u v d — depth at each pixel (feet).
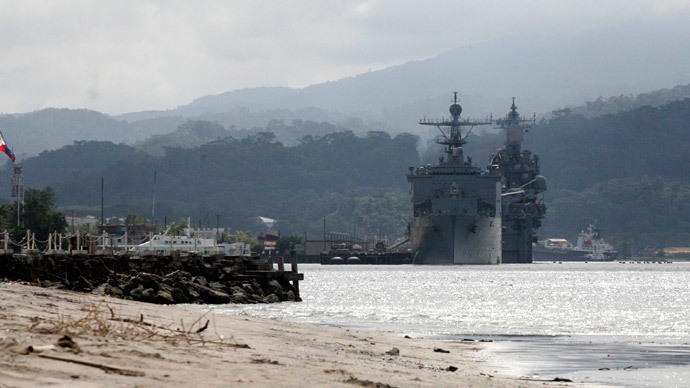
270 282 454.40
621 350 214.90
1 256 300.81
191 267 439.63
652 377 155.84
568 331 289.74
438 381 116.67
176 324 162.30
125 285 352.08
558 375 156.66
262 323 205.46
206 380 84.43
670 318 366.63
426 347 197.57
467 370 152.35
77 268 343.67
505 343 230.89
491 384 120.78
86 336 103.91
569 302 526.57
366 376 110.01
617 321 345.72
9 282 230.07
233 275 446.19
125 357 91.81
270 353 123.95
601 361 186.50
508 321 340.39
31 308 151.33
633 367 174.19
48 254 335.67
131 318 158.40
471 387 111.86
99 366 83.41
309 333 192.85
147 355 95.25
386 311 404.98
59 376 75.92
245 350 117.70
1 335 98.63
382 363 138.72
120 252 475.72
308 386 88.48
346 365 123.65
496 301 536.42
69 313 152.56
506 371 158.71
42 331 105.50
